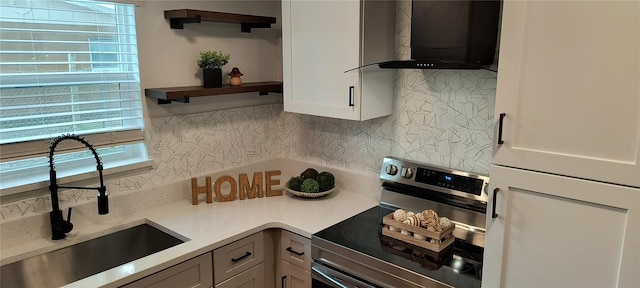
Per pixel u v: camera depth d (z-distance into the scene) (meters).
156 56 2.16
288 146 2.83
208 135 2.45
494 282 1.50
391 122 2.32
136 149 2.23
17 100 1.79
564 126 1.29
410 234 1.86
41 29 1.82
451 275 1.60
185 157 2.36
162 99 2.08
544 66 1.29
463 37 1.77
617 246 1.25
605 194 1.25
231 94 2.46
